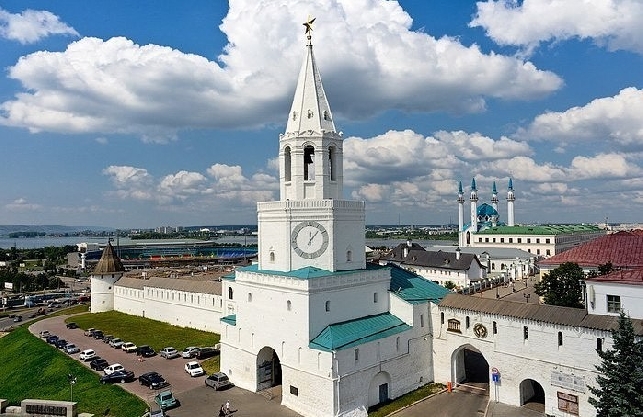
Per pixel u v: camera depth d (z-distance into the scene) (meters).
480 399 59.00
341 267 61.38
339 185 65.38
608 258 82.19
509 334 57.25
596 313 51.69
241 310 64.19
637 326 47.44
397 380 60.16
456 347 63.12
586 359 50.47
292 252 60.19
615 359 42.56
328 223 60.16
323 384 52.03
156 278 121.19
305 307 54.53
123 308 128.75
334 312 57.53
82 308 144.50
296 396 55.53
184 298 106.62
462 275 136.50
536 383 60.97
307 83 65.56
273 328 58.78
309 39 66.75
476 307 61.22
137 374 71.06
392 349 59.53
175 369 73.38
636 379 41.38
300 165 63.47
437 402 58.12
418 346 63.84
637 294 48.66
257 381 61.72
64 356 84.62
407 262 153.25
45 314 139.88
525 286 102.38
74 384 69.75
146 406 57.38
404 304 63.84
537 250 195.75
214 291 99.69
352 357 53.72
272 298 59.00
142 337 97.06
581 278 67.31
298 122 64.12
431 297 67.75
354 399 53.78
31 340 100.81
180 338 94.62
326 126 64.81
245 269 65.31
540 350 54.31
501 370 57.94
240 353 64.25
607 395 42.62
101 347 89.88
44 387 72.62
